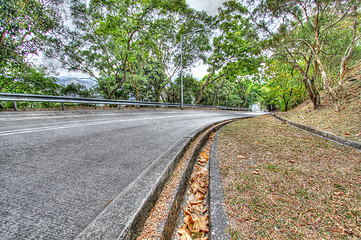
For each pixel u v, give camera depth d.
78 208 1.34
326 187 1.73
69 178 1.84
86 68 15.34
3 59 8.52
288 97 19.72
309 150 3.01
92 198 1.47
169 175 2.07
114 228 1.05
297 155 2.77
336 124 4.88
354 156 2.62
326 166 2.28
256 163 2.48
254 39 10.18
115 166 2.21
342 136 3.62
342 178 1.92
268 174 2.09
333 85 11.14
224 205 1.47
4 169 2.02
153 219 1.33
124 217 1.15
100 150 2.86
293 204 1.46
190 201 1.91
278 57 10.10
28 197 1.46
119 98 21.89
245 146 3.43
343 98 7.82
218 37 20.00
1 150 2.70
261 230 1.17
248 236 1.13
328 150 2.97
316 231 1.15
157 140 3.68
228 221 1.27
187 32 19.58
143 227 1.25
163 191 1.75
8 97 6.88
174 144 3.16
